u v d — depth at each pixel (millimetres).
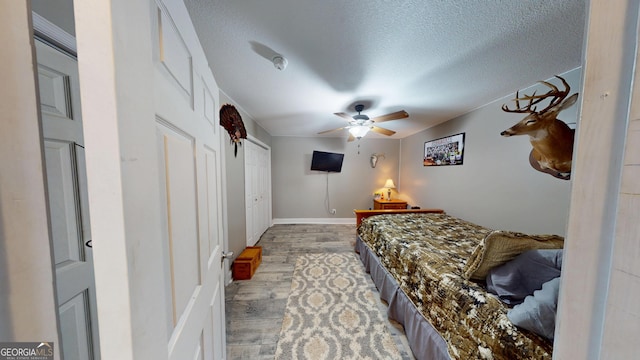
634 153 250
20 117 277
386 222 2691
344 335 1610
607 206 280
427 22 1187
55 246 725
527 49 1434
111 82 324
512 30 1245
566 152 1769
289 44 1391
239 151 2785
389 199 4586
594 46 292
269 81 1938
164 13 524
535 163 2047
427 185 3846
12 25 269
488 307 1049
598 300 292
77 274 780
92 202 335
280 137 4688
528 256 1082
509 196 2320
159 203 453
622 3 266
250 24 1207
